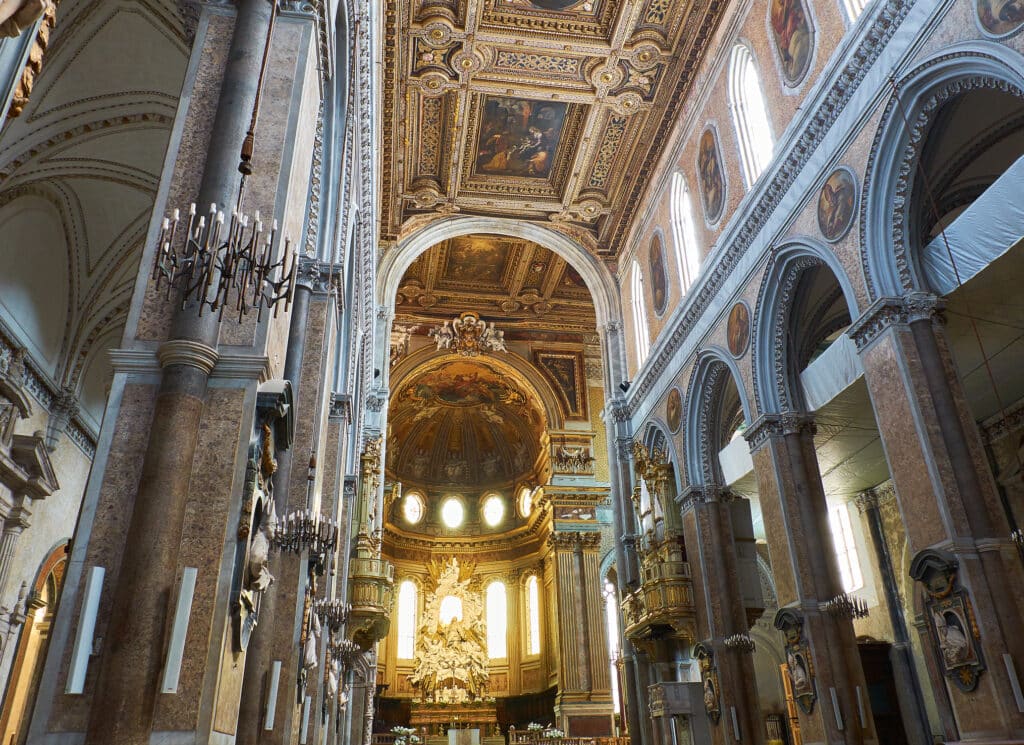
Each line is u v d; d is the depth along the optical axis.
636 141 21.16
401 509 35.25
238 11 6.52
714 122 17.56
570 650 27.94
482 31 17.80
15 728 13.53
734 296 15.78
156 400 5.04
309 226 9.38
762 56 15.21
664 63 18.69
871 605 20.80
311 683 10.56
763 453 14.33
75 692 4.18
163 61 10.85
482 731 31.23
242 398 5.19
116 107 11.61
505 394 33.31
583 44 18.19
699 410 18.02
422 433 36.03
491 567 35.12
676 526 18.58
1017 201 9.84
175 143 5.94
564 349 31.52
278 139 6.12
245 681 7.11
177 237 5.56
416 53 18.28
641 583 19.59
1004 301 12.30
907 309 10.63
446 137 21.33
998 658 8.88
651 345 21.47
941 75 10.20
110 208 14.05
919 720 18.81
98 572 4.47
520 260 28.19
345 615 10.59
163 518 4.63
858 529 21.55
